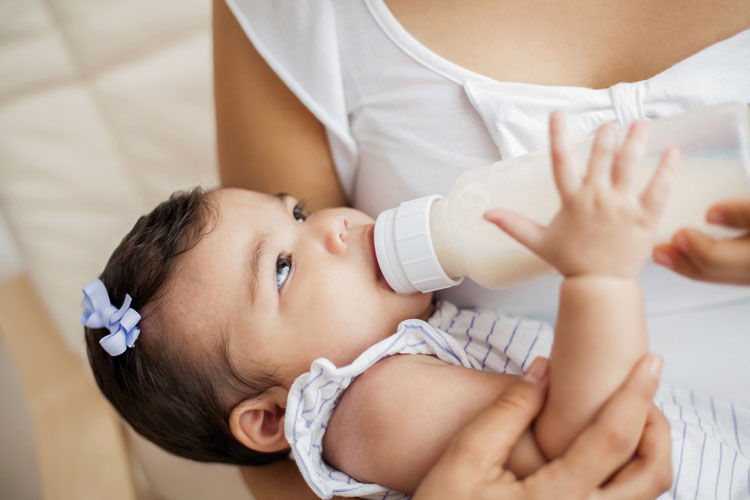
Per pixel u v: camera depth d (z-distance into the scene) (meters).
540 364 0.57
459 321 0.81
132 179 1.39
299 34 0.78
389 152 0.78
